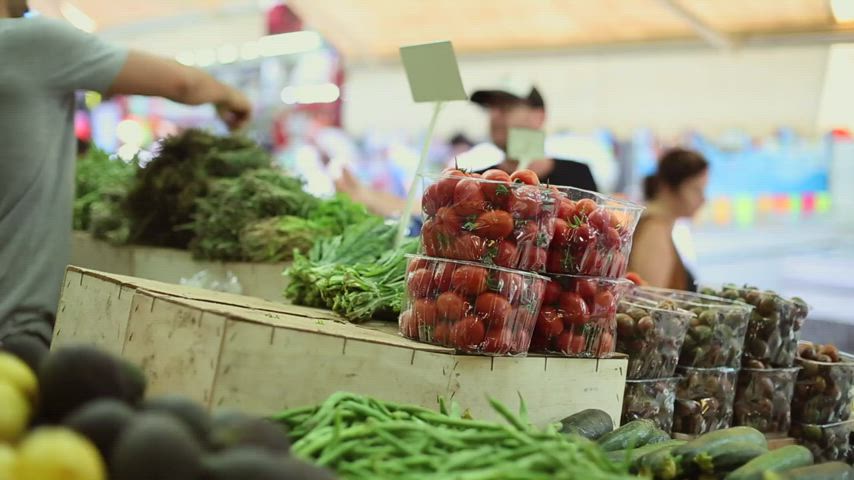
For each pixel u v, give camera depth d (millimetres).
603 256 2520
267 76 10094
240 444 1464
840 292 7691
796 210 8000
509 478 1576
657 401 2809
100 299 2590
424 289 2398
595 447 1796
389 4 7598
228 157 4285
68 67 3561
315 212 4113
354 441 1745
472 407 2330
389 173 9469
